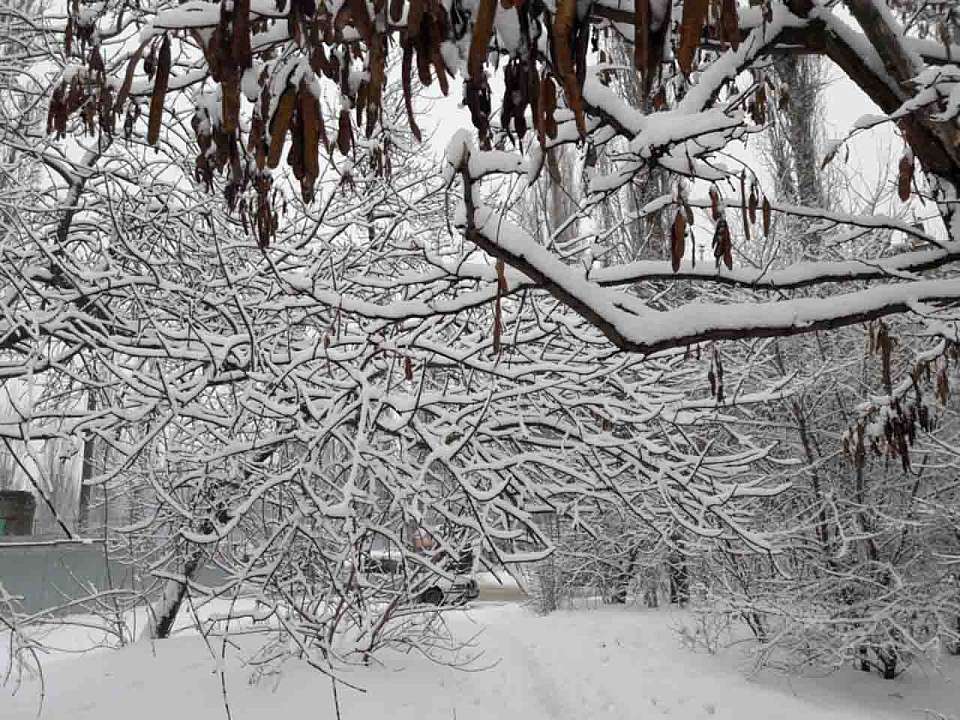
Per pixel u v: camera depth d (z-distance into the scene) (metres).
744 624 10.95
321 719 6.27
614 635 11.11
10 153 7.71
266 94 1.87
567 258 6.98
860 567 9.13
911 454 9.22
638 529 9.88
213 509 7.14
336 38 1.70
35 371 6.29
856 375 9.56
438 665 8.18
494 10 1.39
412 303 4.66
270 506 7.96
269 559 7.02
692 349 7.06
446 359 6.98
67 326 6.37
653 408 7.23
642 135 2.96
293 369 6.03
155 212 6.89
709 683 8.48
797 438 9.92
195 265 6.81
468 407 6.80
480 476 7.31
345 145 1.88
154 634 8.66
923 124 3.19
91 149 6.82
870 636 8.80
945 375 4.43
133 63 1.90
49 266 7.25
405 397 6.30
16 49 7.52
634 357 6.72
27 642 6.24
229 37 1.63
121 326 6.70
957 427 9.73
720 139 3.12
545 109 1.66
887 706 7.97
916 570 9.34
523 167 3.24
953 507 8.86
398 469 6.79
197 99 2.25
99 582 10.94
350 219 6.85
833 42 3.16
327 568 6.36
